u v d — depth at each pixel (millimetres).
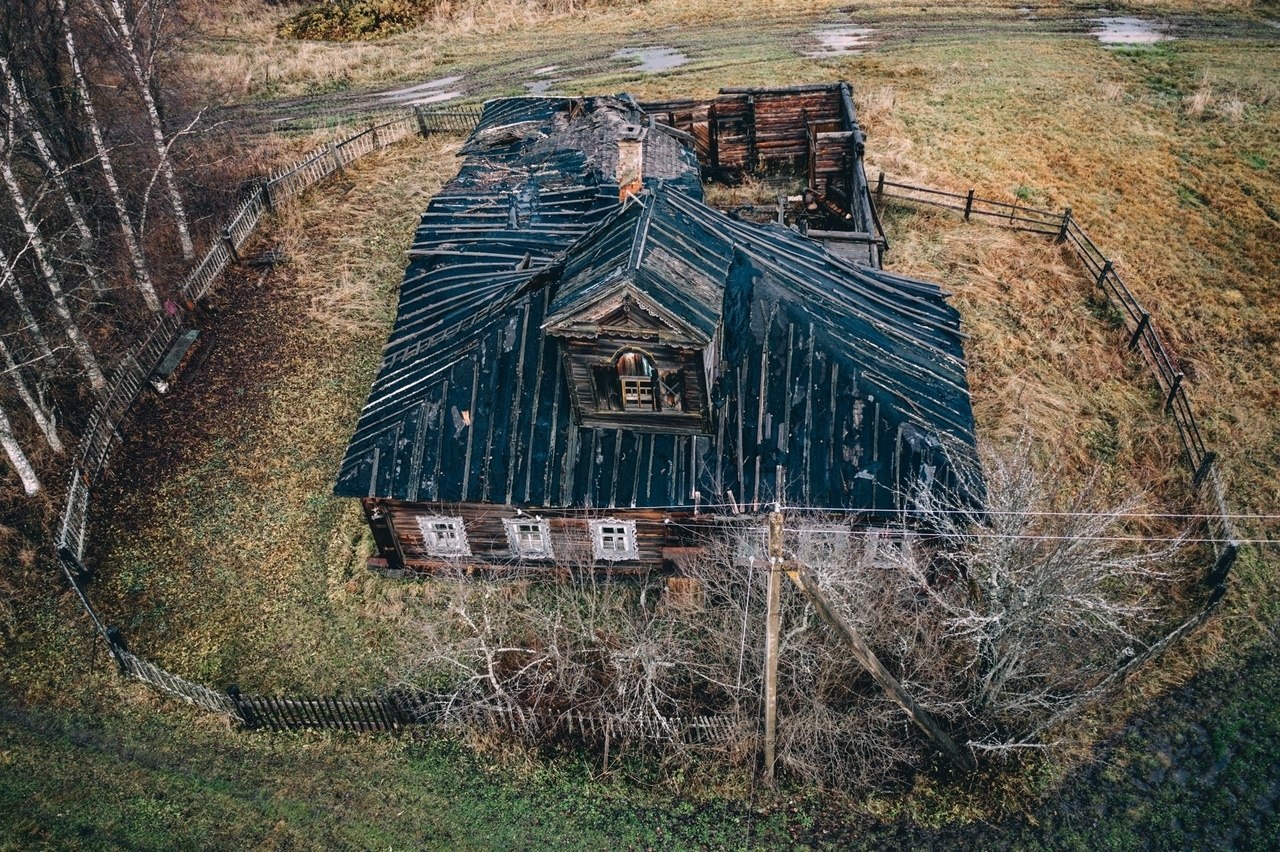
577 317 17672
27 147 29703
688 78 43125
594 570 21344
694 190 27766
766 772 18203
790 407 19156
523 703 19484
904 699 16328
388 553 21625
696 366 18047
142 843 17703
